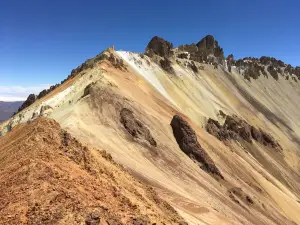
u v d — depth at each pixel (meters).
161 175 50.50
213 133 102.56
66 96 72.75
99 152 32.88
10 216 14.72
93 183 20.98
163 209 28.97
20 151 22.05
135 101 73.31
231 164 82.19
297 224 71.19
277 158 123.56
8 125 78.06
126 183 27.64
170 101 105.56
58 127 27.62
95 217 15.76
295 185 110.56
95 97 63.28
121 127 58.84
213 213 43.12
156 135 65.25
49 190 16.80
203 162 68.19
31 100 111.69
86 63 102.62
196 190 53.06
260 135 128.75
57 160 21.58
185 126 71.44
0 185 17.58
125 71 99.00
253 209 63.56
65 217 15.17
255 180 83.38
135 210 20.78
